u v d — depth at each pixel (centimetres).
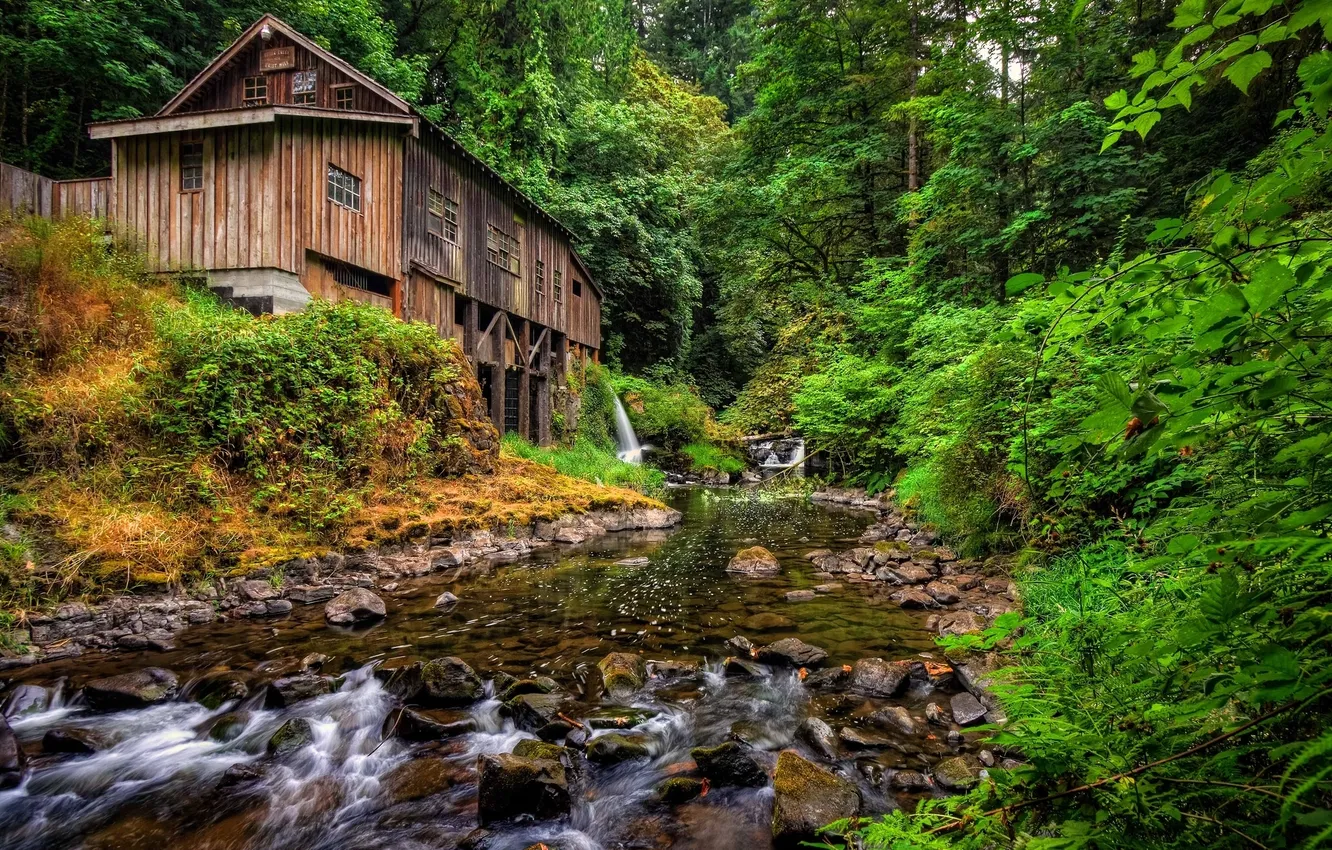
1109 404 128
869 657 461
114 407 630
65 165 1497
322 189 1045
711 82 4309
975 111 1108
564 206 2206
